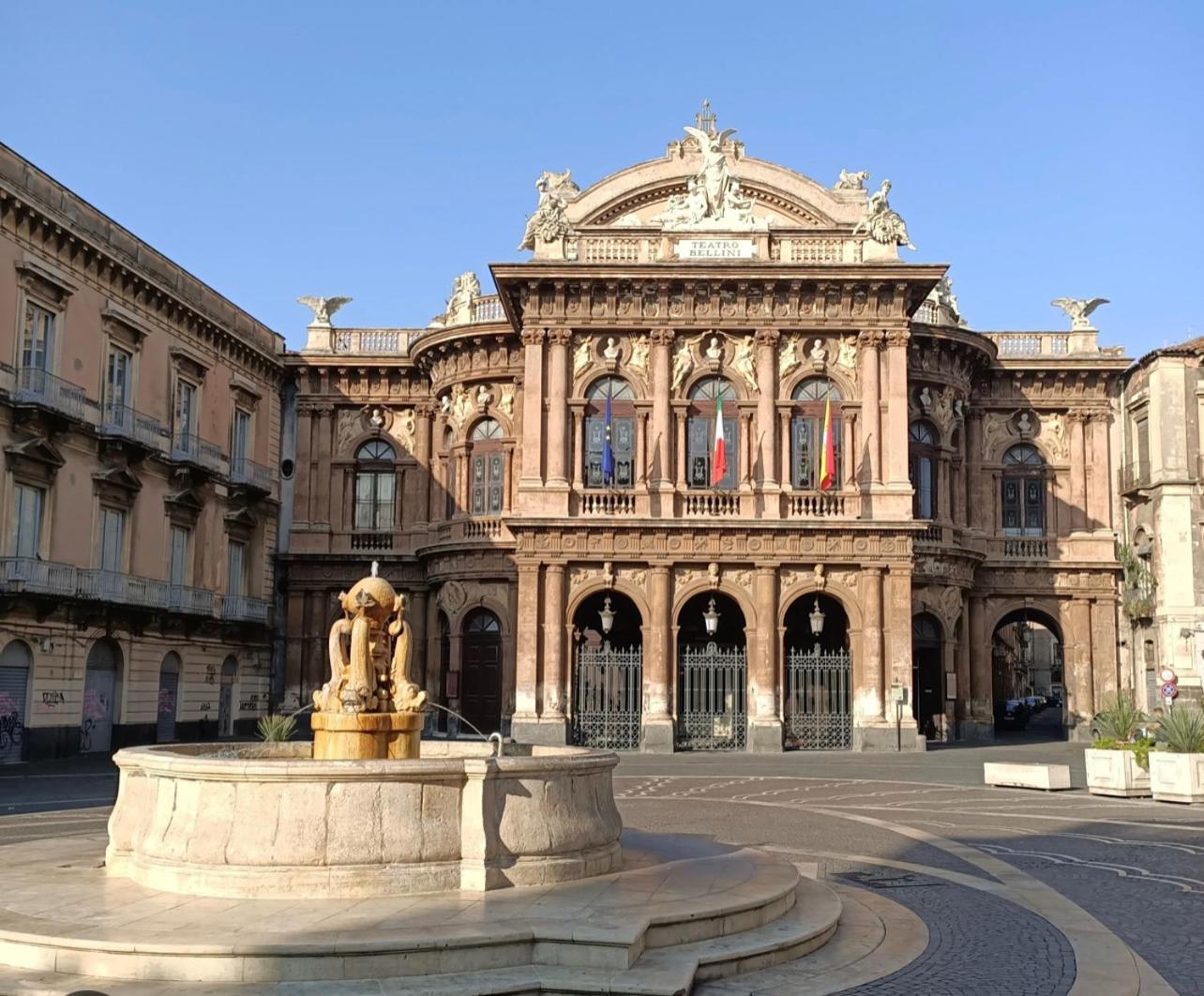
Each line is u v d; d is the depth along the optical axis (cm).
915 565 4962
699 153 5638
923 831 2364
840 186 5647
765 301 4644
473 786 1407
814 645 4856
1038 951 1357
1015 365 5538
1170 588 5131
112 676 4441
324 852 1344
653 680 4453
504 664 5019
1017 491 5603
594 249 4697
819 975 1251
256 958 1123
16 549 3869
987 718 5381
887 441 4575
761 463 4575
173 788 1413
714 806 2805
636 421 4659
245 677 5412
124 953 1136
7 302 3781
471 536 5134
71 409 4091
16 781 3316
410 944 1145
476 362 5262
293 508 5694
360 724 1695
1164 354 5219
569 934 1196
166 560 4762
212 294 5122
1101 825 2461
